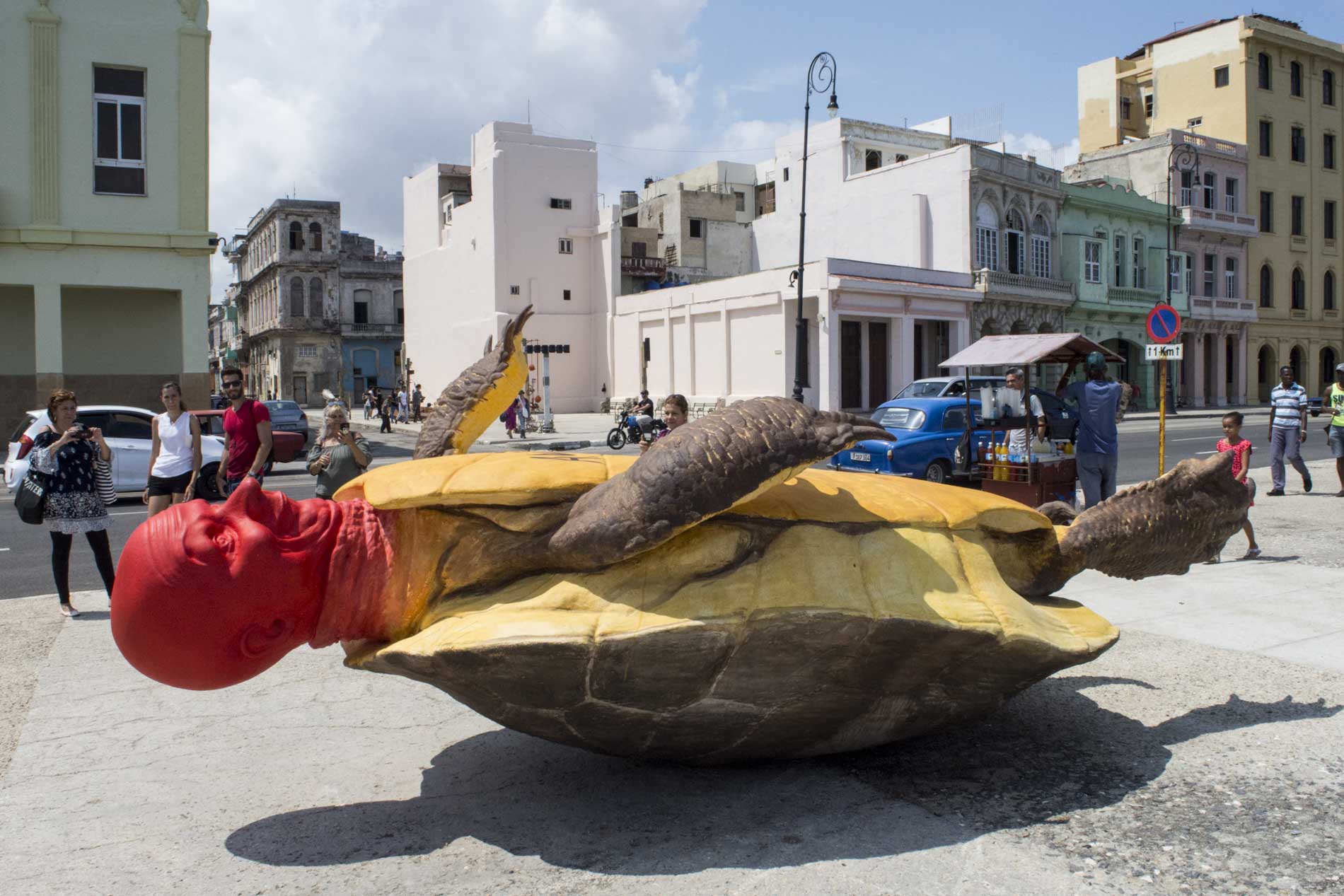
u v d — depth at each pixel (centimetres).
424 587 324
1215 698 465
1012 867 300
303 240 5962
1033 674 355
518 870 304
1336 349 5081
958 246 3516
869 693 337
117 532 1152
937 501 371
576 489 319
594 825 336
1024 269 3691
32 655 567
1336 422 1223
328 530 320
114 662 552
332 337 6028
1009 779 372
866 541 333
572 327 4150
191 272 2069
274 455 1970
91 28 1964
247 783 380
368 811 352
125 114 2011
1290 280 4838
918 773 379
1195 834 323
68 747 420
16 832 337
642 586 302
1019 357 1030
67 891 295
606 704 311
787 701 326
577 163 4134
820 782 370
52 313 1977
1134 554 423
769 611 298
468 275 4244
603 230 4075
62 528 657
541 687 301
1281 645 554
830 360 3075
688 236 4462
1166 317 1113
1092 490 897
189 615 295
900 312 3259
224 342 8638
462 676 300
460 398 419
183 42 2030
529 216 4034
